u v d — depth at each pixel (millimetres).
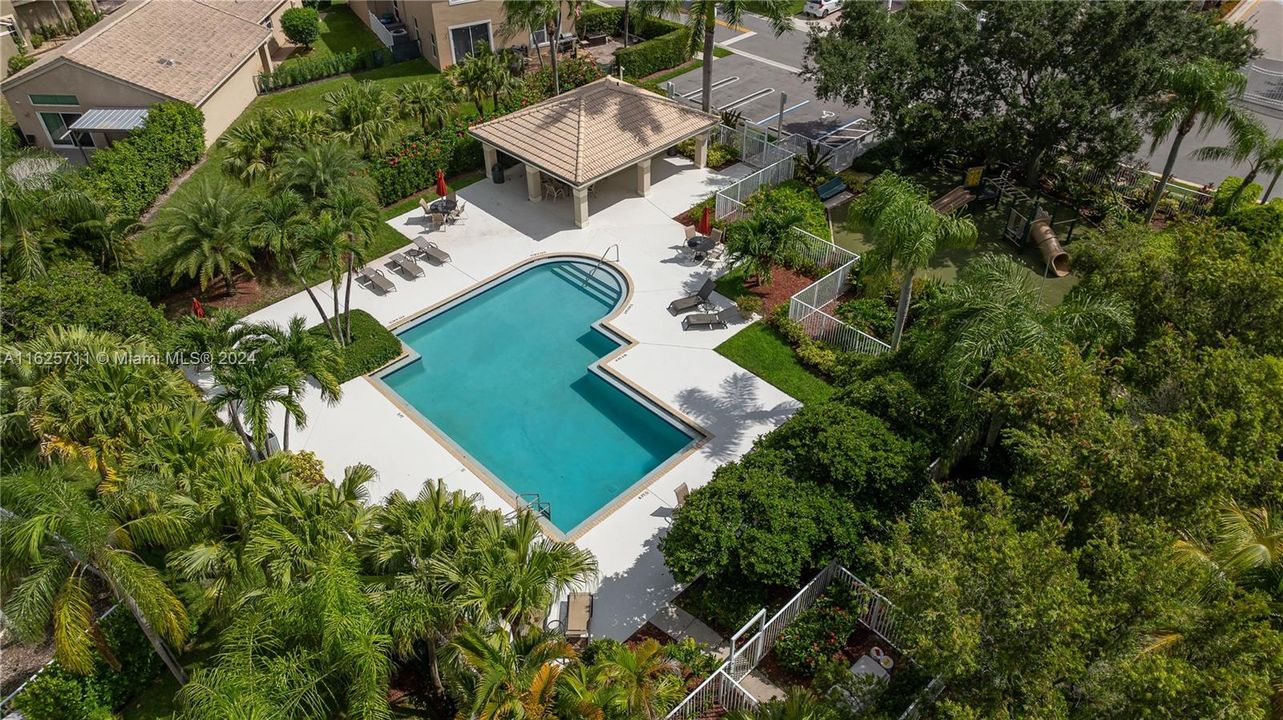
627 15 47656
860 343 25438
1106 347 20359
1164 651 12477
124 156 32125
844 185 35406
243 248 27281
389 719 13125
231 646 13555
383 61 48062
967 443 20234
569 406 24781
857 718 14508
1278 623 13453
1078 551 13461
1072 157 31906
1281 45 50219
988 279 19625
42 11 49156
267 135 31672
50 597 13992
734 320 27328
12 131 38031
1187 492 14531
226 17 44594
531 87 41656
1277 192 34531
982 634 12867
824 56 34062
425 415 24453
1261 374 16844
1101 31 29578
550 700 13391
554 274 30391
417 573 14359
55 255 25578
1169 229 26500
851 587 17938
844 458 18016
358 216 23562
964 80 32844
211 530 15844
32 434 18234
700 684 16094
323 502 16156
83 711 16266
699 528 17281
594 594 18812
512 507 21094
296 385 19391
